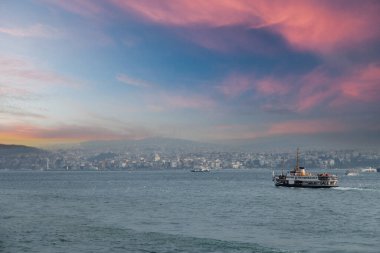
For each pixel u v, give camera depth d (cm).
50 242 7419
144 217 10681
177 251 6825
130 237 7838
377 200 16012
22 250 6875
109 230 8550
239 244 7294
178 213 11581
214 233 8381
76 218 10400
